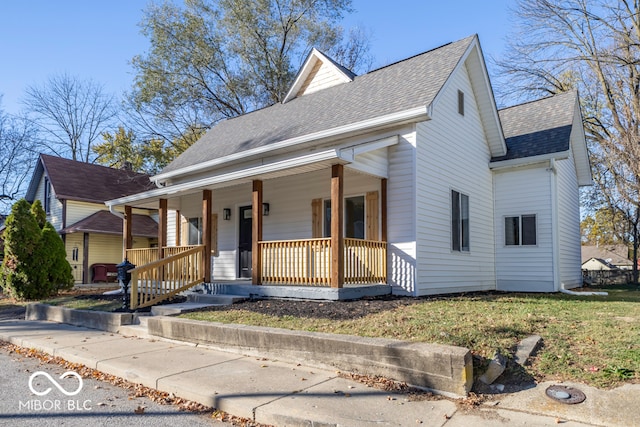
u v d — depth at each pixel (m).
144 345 6.91
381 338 5.16
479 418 3.65
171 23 23.09
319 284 8.98
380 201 9.83
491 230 12.83
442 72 10.26
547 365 4.42
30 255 13.37
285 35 25.11
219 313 7.69
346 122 9.90
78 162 23.27
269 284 9.46
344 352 5.04
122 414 4.10
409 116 8.77
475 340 4.93
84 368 5.90
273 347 5.75
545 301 8.41
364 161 8.85
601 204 23.27
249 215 13.18
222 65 24.53
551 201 12.08
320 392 4.34
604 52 19.36
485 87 12.13
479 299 8.59
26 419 3.97
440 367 4.26
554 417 3.61
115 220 21.19
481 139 12.67
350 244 8.60
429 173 9.80
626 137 17.14
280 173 8.98
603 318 6.25
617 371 4.11
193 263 10.31
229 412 4.10
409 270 9.18
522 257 12.41
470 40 11.34
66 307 10.07
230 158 11.68
